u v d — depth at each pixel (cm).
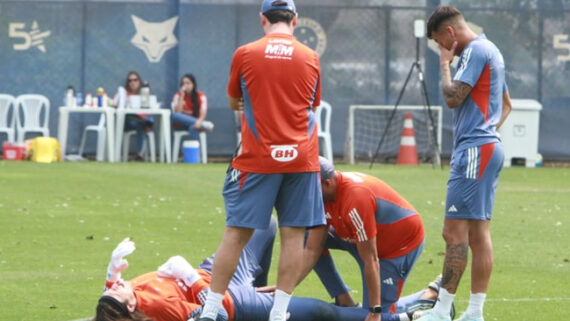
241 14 7169
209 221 3909
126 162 6662
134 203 4388
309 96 2095
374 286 2212
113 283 2102
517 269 3020
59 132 6712
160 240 3447
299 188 2089
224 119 7162
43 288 2647
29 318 2311
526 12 7319
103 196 4625
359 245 2209
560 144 7338
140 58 7131
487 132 2217
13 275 2811
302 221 2097
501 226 3884
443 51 2297
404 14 7269
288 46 2091
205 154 6925
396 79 7275
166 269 2172
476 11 7288
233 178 2092
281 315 2103
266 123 2058
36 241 3378
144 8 7125
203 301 2156
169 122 6781
